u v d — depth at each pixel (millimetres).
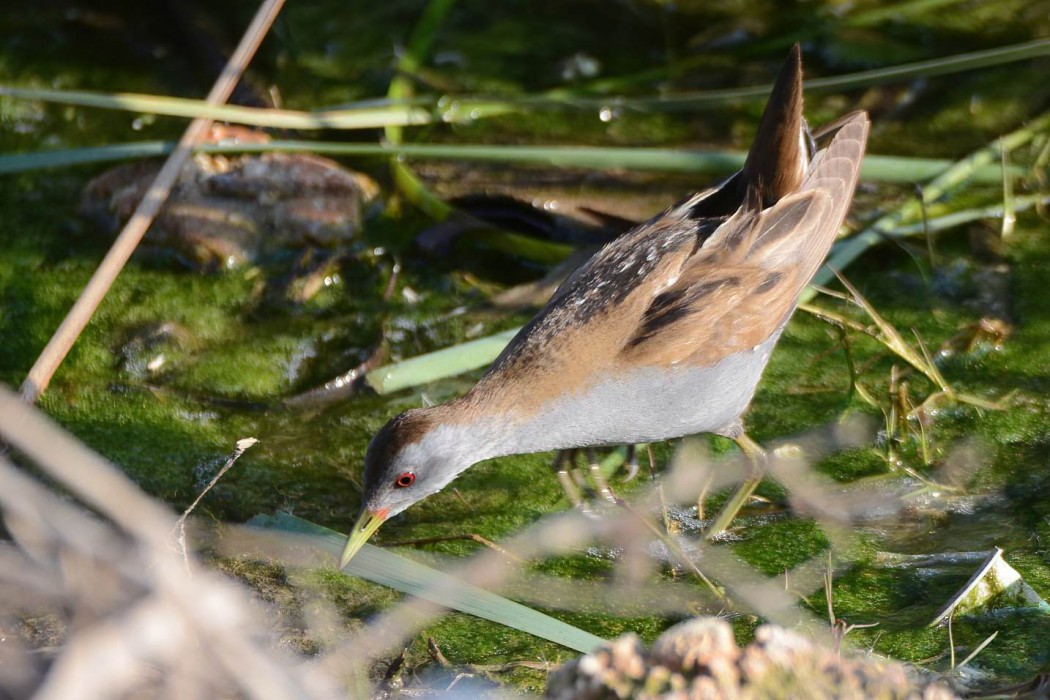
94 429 8383
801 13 12281
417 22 12547
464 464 7301
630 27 12344
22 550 5344
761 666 4840
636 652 5059
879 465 8078
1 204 10375
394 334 9203
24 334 9148
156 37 12102
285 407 8656
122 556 4645
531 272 9828
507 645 6867
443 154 9500
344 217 10031
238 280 9719
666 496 8008
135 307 9445
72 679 4379
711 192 8055
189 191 10031
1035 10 12242
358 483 8070
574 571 7430
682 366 7223
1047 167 10312
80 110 11320
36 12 12516
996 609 6863
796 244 7645
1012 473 7930
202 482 8008
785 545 7547
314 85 11594
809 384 8773
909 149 10609
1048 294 9297
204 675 4738
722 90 11406
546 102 10414
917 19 12211
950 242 9805
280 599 7133
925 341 8938
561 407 7273
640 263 7555
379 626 6965
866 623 6852
